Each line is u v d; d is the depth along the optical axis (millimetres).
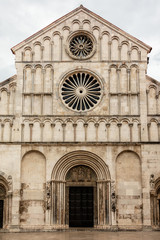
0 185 51156
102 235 43344
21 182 50688
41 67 54188
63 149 51406
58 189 50531
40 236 42562
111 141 51562
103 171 51000
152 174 50500
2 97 53125
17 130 51969
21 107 52750
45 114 52594
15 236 42812
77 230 49375
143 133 51750
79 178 51656
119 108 52688
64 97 53656
